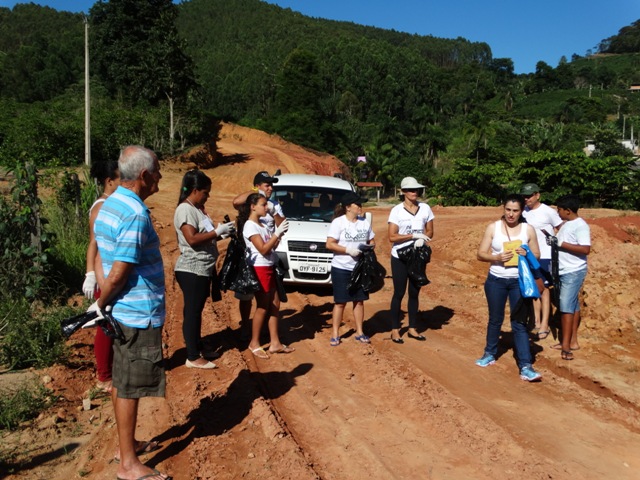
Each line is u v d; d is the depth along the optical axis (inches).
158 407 200.1
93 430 186.4
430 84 6451.8
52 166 552.1
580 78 7711.6
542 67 7559.1
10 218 308.0
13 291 299.4
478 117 3122.5
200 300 229.6
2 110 1400.1
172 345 261.1
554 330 284.8
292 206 390.6
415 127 4483.3
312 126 3085.6
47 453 171.9
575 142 3361.2
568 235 239.0
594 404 205.5
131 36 2390.5
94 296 188.4
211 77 6250.0
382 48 7327.8
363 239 261.0
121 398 147.9
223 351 255.6
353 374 231.9
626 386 215.0
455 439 178.7
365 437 181.2
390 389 215.9
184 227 220.5
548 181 1105.4
